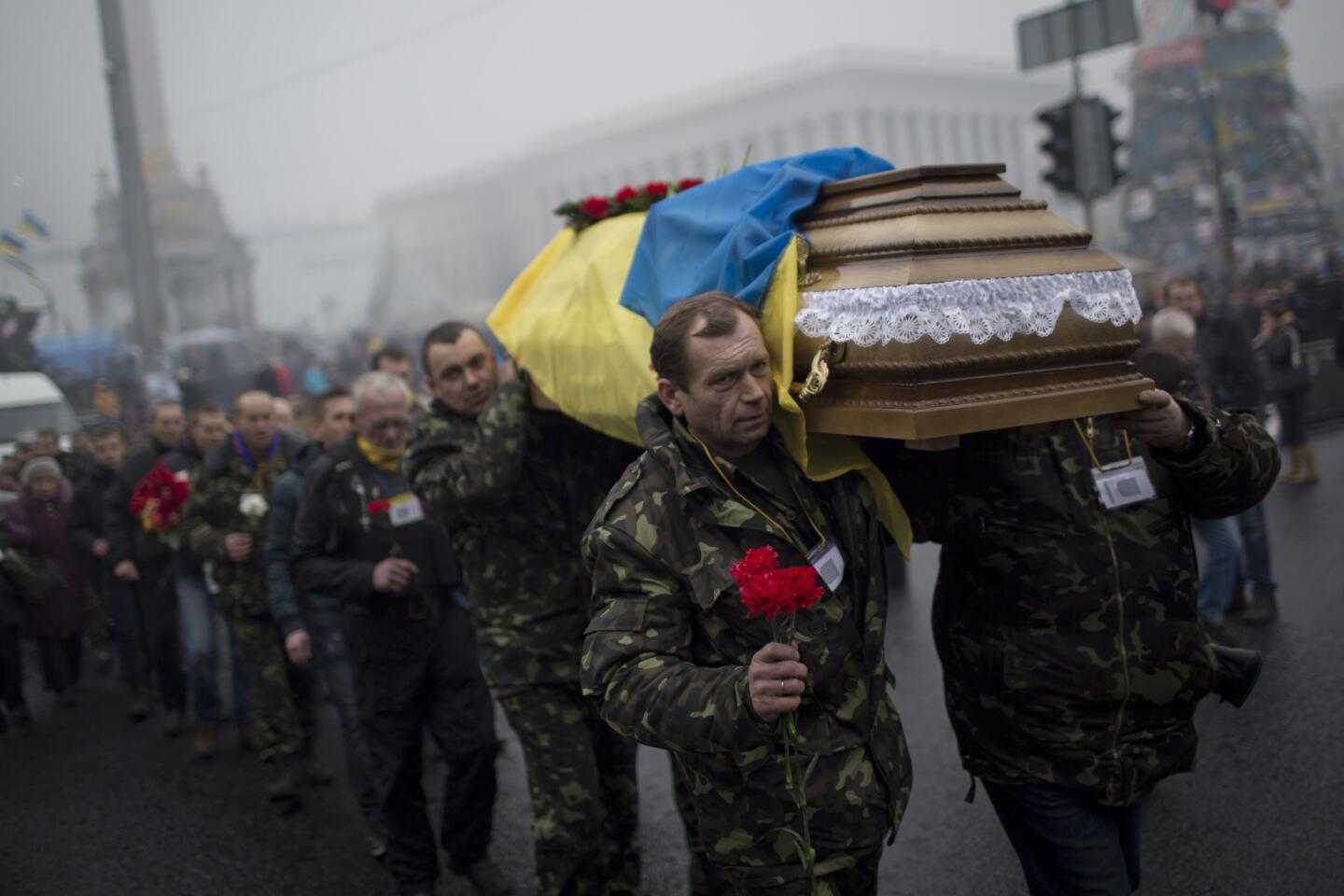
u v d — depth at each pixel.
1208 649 2.33
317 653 4.68
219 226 53.91
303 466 4.87
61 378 24.81
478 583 3.23
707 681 1.85
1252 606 5.57
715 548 1.99
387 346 5.79
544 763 3.14
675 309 2.01
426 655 3.70
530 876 3.96
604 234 2.91
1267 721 4.35
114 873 4.46
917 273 1.92
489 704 3.78
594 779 3.16
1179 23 28.77
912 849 3.75
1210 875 3.32
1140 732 2.30
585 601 3.22
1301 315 13.56
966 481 2.30
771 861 2.02
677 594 2.00
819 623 2.02
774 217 2.27
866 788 2.03
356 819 4.82
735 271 2.24
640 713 1.90
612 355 2.61
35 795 5.60
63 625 7.37
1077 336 2.06
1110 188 9.08
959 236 2.00
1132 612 2.26
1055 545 2.24
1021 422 1.96
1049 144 9.19
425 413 3.46
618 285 2.67
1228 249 21.20
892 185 2.13
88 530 7.25
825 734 2.02
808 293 2.12
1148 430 2.19
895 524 2.25
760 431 2.00
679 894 3.68
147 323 21.45
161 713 7.05
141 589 6.40
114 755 6.19
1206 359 6.94
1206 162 28.31
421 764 3.78
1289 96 28.77
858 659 2.09
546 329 2.87
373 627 3.71
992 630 2.33
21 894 4.34
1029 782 2.32
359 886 4.11
